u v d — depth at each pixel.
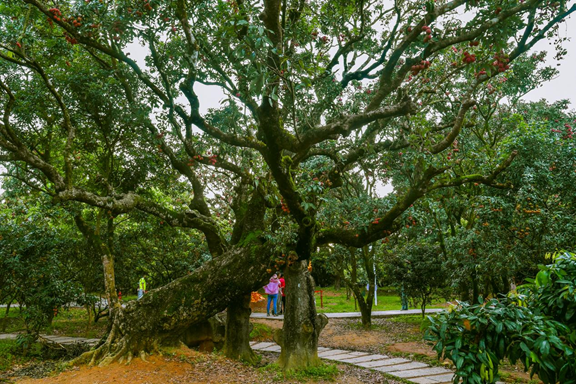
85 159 11.30
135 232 13.66
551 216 7.71
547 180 8.09
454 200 11.54
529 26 7.19
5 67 9.16
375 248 13.16
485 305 3.07
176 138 10.11
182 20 6.73
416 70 5.74
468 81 10.02
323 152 8.50
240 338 8.49
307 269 7.94
